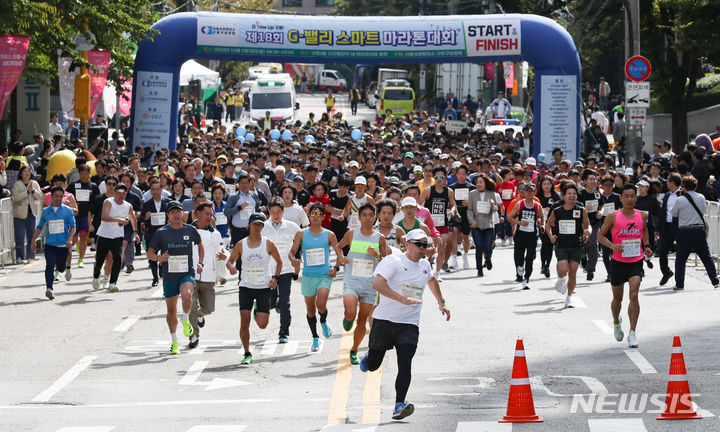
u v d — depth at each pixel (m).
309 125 79.19
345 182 30.11
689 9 54.78
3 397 17.91
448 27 51.84
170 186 33.72
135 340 23.11
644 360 19.81
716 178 39.06
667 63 60.50
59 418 16.08
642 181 31.48
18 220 35.31
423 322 24.66
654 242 31.88
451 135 53.91
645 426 14.61
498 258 36.84
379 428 14.91
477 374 19.20
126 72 49.72
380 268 16.02
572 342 21.91
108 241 29.36
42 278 32.12
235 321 25.34
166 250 21.61
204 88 100.62
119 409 16.88
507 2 73.25
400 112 108.25
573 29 90.12
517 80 92.00
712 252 33.00
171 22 51.25
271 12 141.62
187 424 15.43
